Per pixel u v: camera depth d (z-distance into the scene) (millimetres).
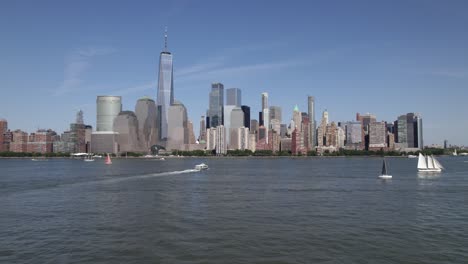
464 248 55688
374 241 59500
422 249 55188
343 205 96062
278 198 110438
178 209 90625
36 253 54000
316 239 60719
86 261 50531
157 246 57344
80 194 119500
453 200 105188
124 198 109875
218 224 72688
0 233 65625
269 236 62938
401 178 189875
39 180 173125
